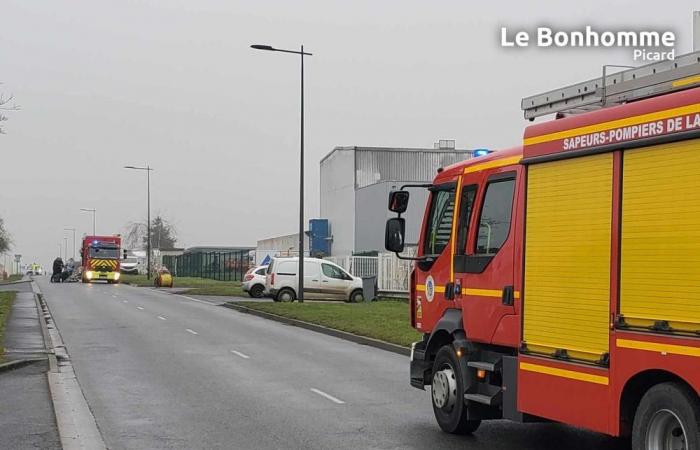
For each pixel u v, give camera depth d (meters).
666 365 6.00
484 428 9.52
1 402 10.82
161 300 35.81
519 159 8.09
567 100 8.07
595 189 6.92
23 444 8.38
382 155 63.12
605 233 6.75
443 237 9.48
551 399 7.27
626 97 7.30
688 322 5.85
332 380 13.27
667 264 6.09
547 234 7.49
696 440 5.77
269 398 11.53
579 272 7.03
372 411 10.58
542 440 8.84
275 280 34.06
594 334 6.79
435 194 9.84
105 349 17.28
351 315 24.30
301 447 8.55
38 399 11.05
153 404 11.02
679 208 6.02
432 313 9.59
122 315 26.56
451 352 9.07
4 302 30.23
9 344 17.34
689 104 6.01
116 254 63.28
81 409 10.65
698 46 12.88
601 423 6.65
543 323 7.46
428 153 64.12
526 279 7.73
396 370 14.52
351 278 34.69
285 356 16.45
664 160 6.21
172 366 14.79
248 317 26.62
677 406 5.92
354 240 58.56
